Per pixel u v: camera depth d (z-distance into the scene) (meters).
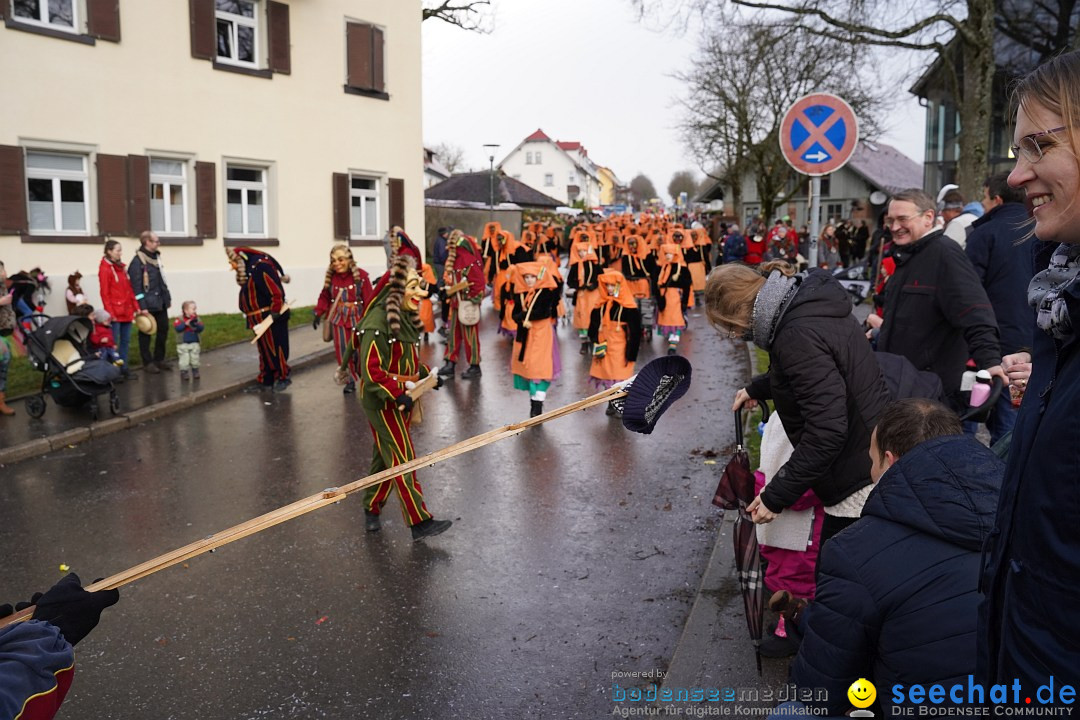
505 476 7.43
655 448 8.30
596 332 9.85
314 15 19.78
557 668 4.20
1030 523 1.53
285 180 19.45
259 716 3.81
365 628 4.64
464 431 9.19
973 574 2.16
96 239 15.69
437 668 4.21
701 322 18.98
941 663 2.13
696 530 6.06
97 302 15.67
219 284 18.00
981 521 2.16
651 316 18.02
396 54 22.02
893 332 4.69
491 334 17.02
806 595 4.05
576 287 14.54
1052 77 1.55
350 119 20.91
